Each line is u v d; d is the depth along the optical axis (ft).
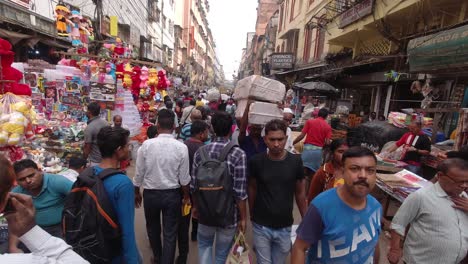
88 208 5.64
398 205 16.31
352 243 5.23
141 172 9.42
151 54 65.26
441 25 21.15
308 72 49.08
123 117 23.16
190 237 12.78
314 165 16.60
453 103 18.75
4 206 3.40
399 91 27.78
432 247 6.68
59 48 28.81
